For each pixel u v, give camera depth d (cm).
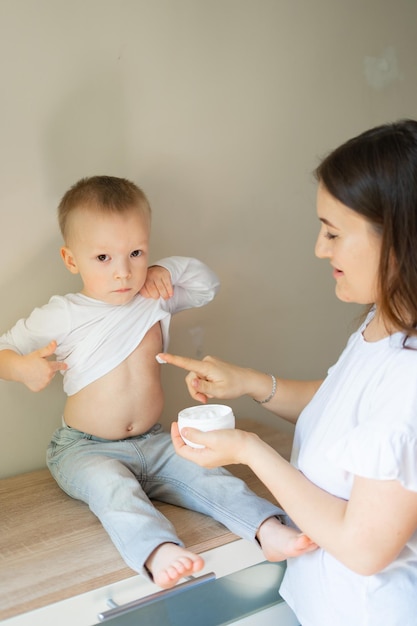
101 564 113
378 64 197
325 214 99
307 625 111
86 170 155
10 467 155
